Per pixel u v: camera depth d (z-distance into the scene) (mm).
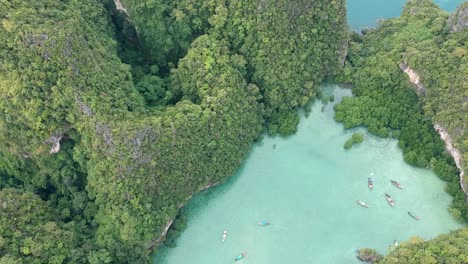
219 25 86562
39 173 79500
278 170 88625
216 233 81812
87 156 75750
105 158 73250
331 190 86562
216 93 81062
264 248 80500
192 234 81688
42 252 68250
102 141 72812
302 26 88438
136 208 72938
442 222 82938
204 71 82062
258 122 88750
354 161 89688
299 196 85875
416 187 86438
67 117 73875
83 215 77250
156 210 75375
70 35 72938
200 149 78750
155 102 85062
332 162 89688
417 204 84875
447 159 86438
